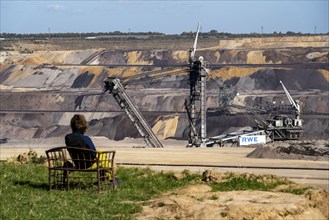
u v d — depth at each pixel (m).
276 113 120.06
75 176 17.14
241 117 121.50
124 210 13.51
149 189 16.36
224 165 34.94
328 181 26.97
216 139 80.00
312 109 141.75
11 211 12.88
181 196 14.66
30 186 16.09
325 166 34.97
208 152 48.81
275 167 33.94
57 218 12.59
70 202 13.97
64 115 151.50
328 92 160.75
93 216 12.90
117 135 129.75
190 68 81.88
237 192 15.52
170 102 156.12
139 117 75.44
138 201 14.65
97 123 137.00
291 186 16.98
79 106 162.75
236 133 82.19
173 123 132.75
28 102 167.62
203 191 16.27
